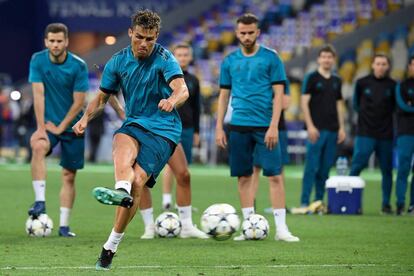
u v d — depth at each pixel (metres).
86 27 70.69
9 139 63.75
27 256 19.92
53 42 23.84
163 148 17.83
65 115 24.33
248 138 23.48
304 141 60.19
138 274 17.47
